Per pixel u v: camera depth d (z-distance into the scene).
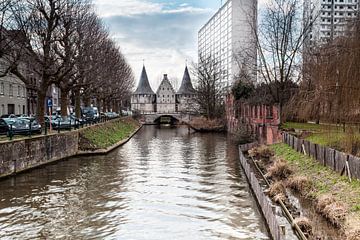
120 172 27.50
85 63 39.72
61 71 37.31
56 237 14.16
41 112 34.34
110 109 97.19
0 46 28.14
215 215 16.83
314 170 20.33
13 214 16.89
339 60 20.11
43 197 19.88
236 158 35.09
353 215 13.30
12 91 59.94
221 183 23.59
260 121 45.69
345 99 19.62
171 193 20.97
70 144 34.72
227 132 71.06
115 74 62.91
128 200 19.50
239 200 19.34
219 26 110.19
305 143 24.11
